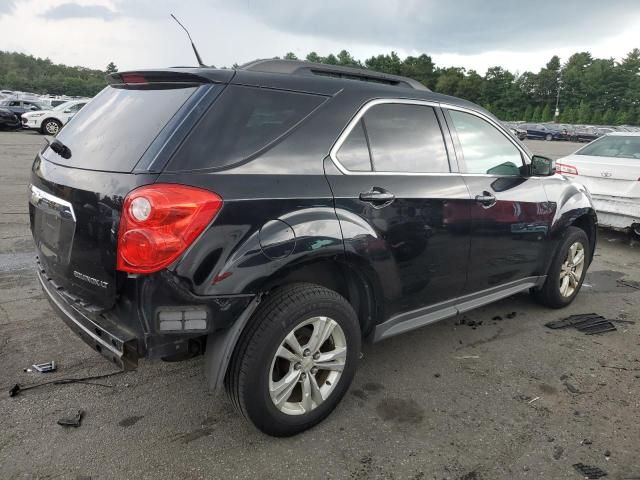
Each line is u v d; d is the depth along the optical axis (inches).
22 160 507.5
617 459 101.8
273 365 98.0
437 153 129.6
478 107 147.6
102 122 104.7
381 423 111.3
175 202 83.8
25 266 200.5
